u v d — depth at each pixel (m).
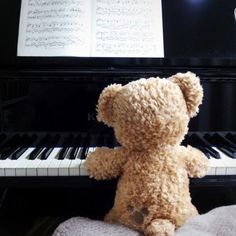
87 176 0.67
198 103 0.64
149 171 0.61
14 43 0.84
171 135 0.60
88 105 0.79
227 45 0.87
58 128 0.79
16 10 0.87
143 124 0.58
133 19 0.84
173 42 0.86
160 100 0.58
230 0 0.92
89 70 0.78
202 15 0.89
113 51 0.81
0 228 0.96
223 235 0.59
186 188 0.64
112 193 0.89
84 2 0.85
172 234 0.58
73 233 0.60
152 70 0.79
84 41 0.81
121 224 0.63
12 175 0.67
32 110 0.79
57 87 0.78
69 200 0.93
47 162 0.69
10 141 0.79
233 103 0.80
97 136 0.79
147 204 0.61
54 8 0.84
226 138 0.81
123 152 0.64
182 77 0.63
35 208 0.94
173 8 0.90
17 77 0.77
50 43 0.81
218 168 0.68
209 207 0.96
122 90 0.61
